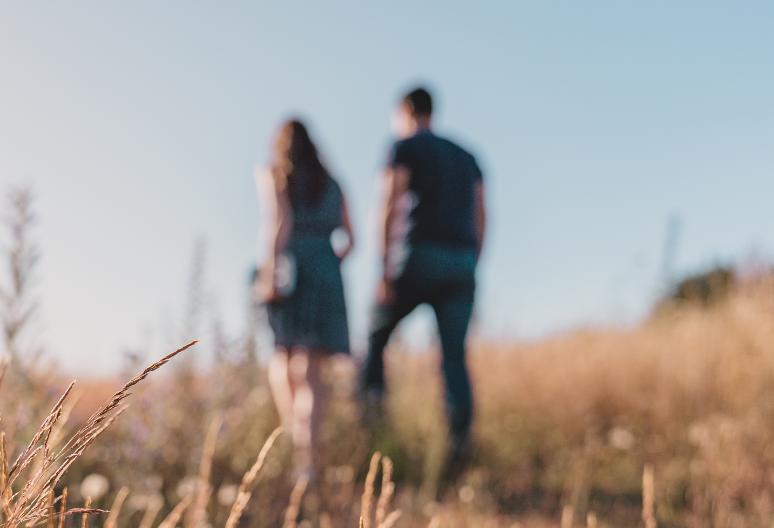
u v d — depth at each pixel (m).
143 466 2.37
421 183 3.47
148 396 2.45
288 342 3.08
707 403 3.59
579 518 2.63
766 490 2.55
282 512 2.46
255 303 3.61
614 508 2.78
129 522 2.07
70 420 1.84
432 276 3.38
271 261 3.19
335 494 2.79
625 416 3.83
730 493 2.61
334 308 3.16
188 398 3.01
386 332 3.71
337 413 3.77
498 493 3.04
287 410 3.23
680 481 2.98
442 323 3.42
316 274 3.15
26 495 0.65
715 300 5.34
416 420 3.82
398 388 4.21
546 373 4.63
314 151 3.28
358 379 3.83
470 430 3.20
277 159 3.27
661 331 5.16
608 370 4.30
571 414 3.95
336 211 3.37
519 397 4.39
